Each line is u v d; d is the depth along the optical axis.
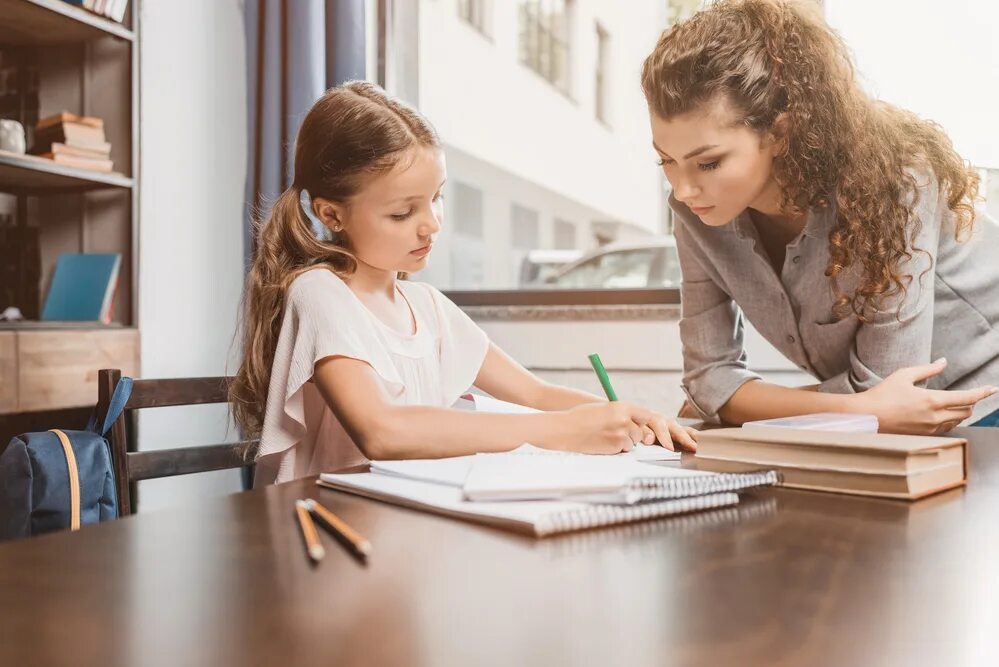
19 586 0.38
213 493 2.38
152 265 2.20
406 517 0.52
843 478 0.60
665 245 2.92
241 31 2.45
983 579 0.39
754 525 0.51
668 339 2.11
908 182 1.03
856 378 1.08
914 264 1.04
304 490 0.62
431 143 0.99
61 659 0.30
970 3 1.89
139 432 2.19
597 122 11.56
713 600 0.36
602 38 11.47
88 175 1.92
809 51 1.00
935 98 1.92
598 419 0.75
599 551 0.44
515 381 1.17
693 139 0.96
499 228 10.45
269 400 0.92
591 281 3.02
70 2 1.91
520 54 11.24
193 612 0.35
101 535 0.48
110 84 2.10
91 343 1.87
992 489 0.62
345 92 1.02
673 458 0.73
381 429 0.77
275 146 2.20
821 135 0.99
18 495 0.96
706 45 0.95
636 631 0.32
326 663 0.29
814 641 0.31
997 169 1.89
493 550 0.45
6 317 1.96
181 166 2.28
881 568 0.41
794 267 1.12
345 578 0.39
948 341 1.16
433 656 0.30
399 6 2.62
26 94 2.14
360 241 1.01
